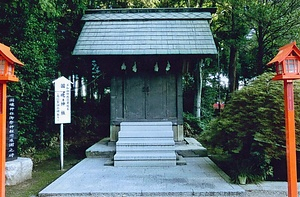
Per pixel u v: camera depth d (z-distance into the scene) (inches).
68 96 270.5
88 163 267.1
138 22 326.3
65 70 457.4
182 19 328.5
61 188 182.2
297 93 201.2
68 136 445.1
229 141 211.6
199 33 309.4
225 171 234.8
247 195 171.8
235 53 524.4
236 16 449.7
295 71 132.9
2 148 134.8
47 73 366.0
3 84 135.9
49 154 336.8
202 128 451.5
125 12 341.4
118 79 321.4
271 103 196.2
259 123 196.4
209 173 223.0
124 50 290.8
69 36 439.5
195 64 343.9
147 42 299.3
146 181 199.3
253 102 205.9
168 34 308.8
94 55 291.1
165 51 287.9
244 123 203.6
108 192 173.6
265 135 189.9
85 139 448.8
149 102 319.9
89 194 173.2
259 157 196.1
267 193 175.5
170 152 262.2
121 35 309.4
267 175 210.4
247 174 195.3
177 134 317.1
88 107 504.4
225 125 210.4
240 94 217.9
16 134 229.1
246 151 211.5
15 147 226.4
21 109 306.8
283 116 189.6
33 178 227.1
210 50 289.4
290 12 401.4
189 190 175.3
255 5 400.8
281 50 141.5
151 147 263.9
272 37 443.8
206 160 276.1
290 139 132.6
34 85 324.5
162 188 180.5
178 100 318.7
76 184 192.5
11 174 206.1
